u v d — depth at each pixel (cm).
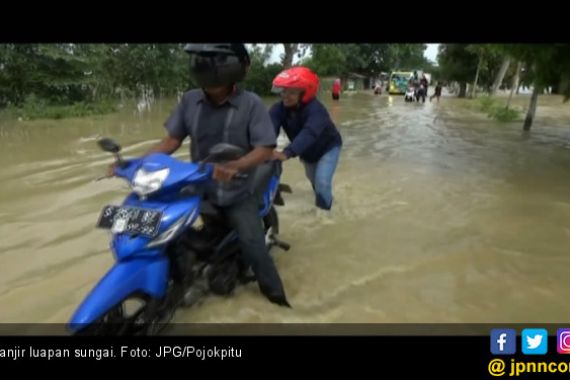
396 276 424
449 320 354
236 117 323
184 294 334
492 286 407
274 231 445
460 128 1443
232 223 348
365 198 653
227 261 367
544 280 418
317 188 545
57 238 489
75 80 1681
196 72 303
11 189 658
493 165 876
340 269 436
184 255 328
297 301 378
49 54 1562
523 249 484
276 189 423
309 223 555
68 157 880
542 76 1057
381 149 1029
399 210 604
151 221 279
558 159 945
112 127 1289
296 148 443
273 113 496
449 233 527
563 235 522
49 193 640
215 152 284
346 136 1224
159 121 1431
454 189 702
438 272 433
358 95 3650
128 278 272
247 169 313
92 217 548
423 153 988
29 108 1471
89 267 427
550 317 360
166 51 2338
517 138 1241
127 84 2238
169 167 294
